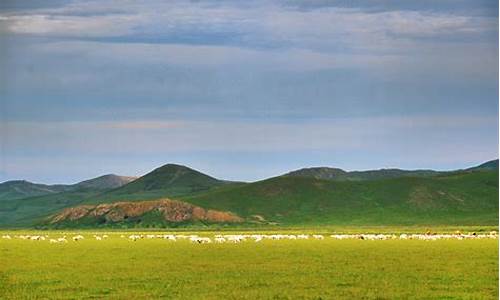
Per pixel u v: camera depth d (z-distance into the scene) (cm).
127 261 9144
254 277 7069
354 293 5988
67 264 8712
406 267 8056
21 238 19225
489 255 9931
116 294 6019
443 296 5866
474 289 6256
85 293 6097
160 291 6144
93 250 11819
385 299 5738
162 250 11669
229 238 16575
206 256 9994
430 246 12556
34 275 7438
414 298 5772
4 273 7644
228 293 6000
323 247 12431
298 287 6328
